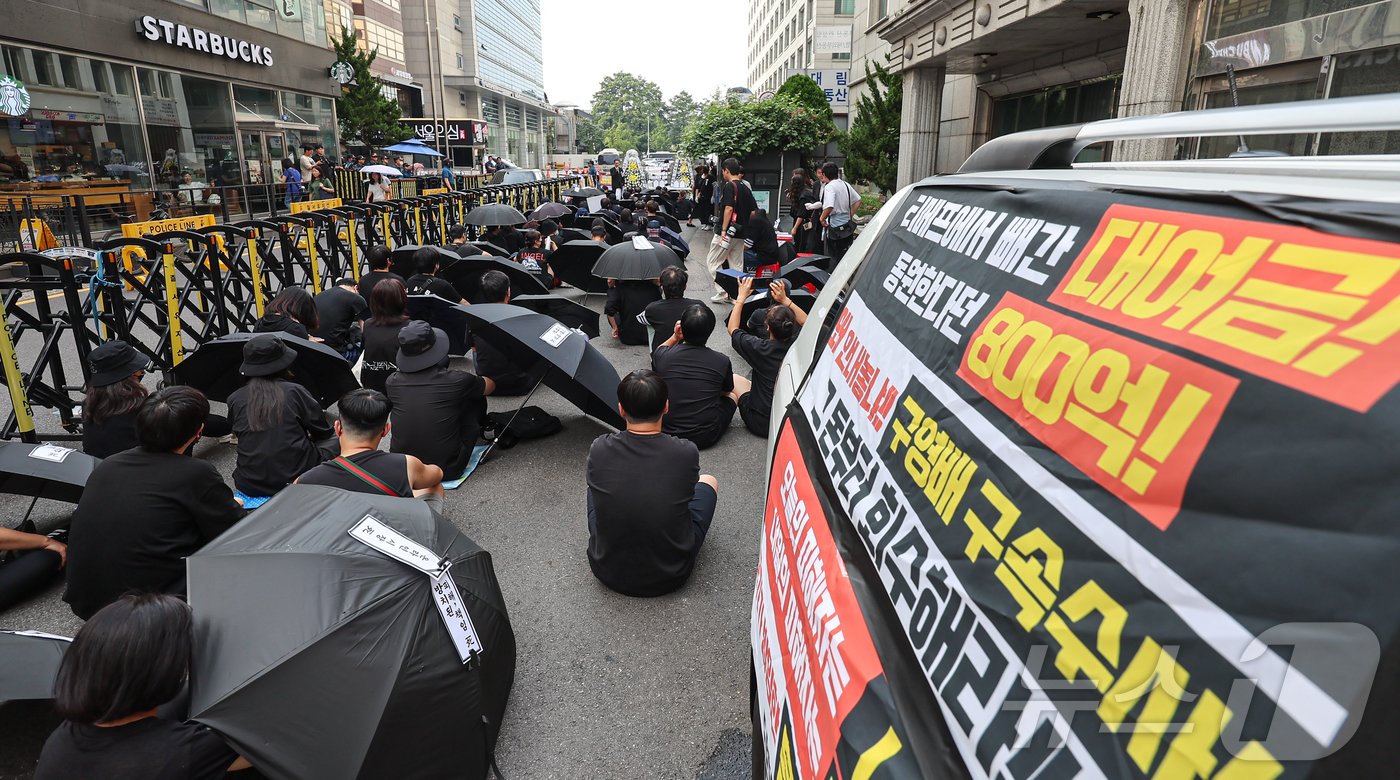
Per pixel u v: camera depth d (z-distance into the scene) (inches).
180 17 678.5
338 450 170.4
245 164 786.8
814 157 790.5
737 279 344.8
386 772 79.7
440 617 86.8
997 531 40.5
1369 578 22.9
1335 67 230.2
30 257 198.8
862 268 94.6
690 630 127.3
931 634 42.4
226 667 78.8
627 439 132.3
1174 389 33.0
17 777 94.6
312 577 84.9
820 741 50.2
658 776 97.2
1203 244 37.3
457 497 177.9
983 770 34.6
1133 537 31.9
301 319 219.3
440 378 177.8
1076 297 44.3
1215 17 277.4
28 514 149.0
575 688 113.2
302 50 883.4
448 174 1107.3
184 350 261.9
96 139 589.9
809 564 62.9
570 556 151.6
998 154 80.7
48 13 539.8
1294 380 28.2
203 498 118.3
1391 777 21.2
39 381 206.7
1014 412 43.9
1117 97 417.1
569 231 464.1
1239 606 26.4
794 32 2266.2
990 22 408.2
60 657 86.2
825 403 80.5
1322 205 32.8
